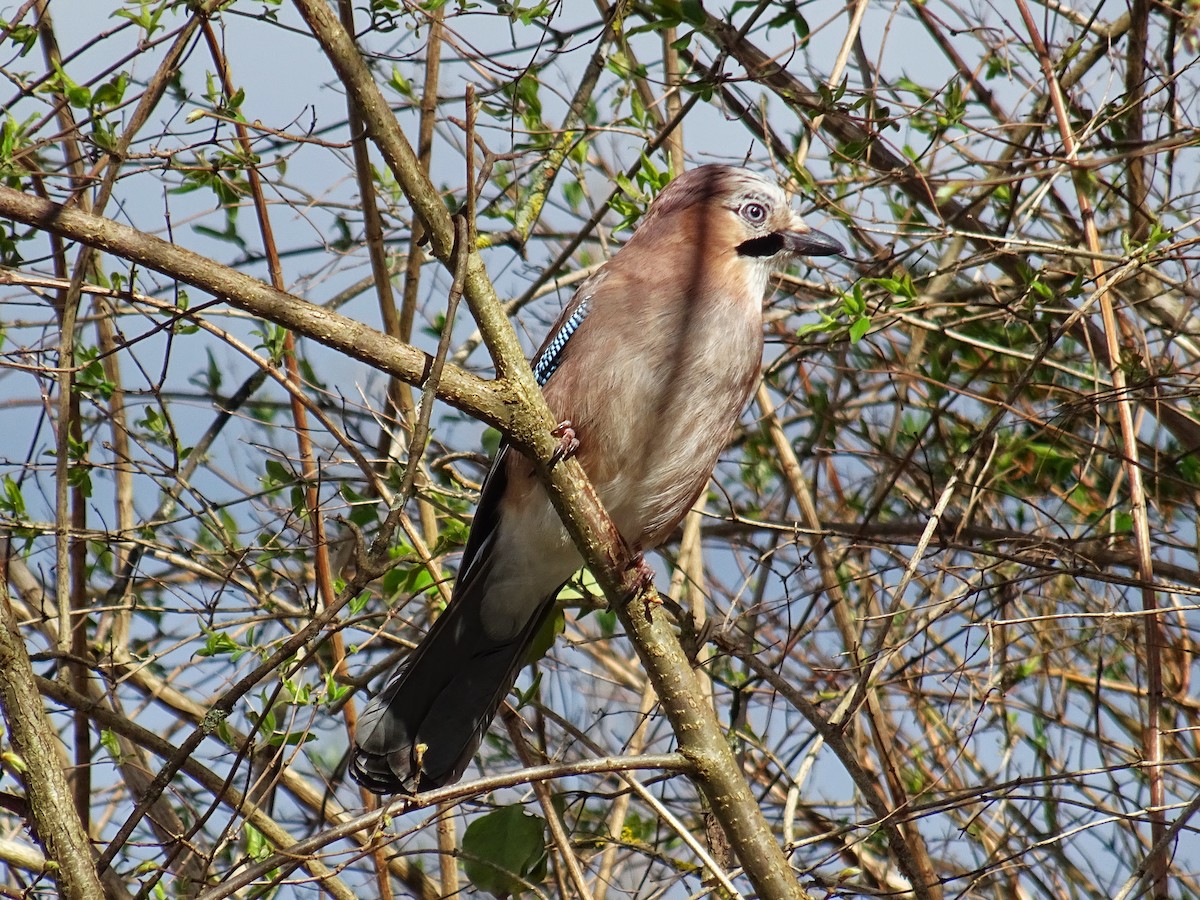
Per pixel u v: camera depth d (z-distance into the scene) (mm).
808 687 9719
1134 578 8516
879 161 9953
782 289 10320
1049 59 9125
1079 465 9914
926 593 9734
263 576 9906
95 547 9789
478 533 8305
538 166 9797
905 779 9500
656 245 8570
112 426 9461
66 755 8852
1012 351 9109
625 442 8102
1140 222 9664
